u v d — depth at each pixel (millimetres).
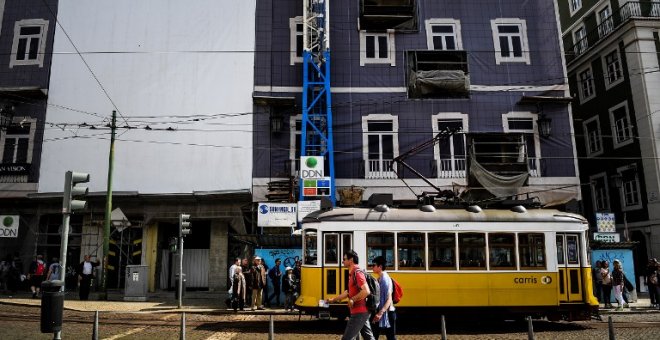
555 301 12898
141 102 23438
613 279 17125
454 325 13328
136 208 22453
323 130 22016
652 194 23688
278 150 22297
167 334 11344
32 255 22375
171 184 22625
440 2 23703
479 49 23281
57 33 24062
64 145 23203
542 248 13164
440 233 12969
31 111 23500
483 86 22844
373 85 22734
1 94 23047
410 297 12602
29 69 23812
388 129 22406
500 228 13094
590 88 28891
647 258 23969
